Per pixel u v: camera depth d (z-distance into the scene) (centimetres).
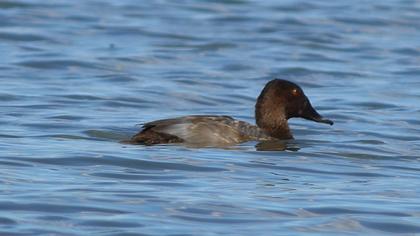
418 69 2386
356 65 2430
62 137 1619
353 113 1909
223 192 1289
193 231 1126
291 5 3095
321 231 1144
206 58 2466
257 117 1662
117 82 2161
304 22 2877
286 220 1176
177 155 1470
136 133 1672
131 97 2009
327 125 1792
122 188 1291
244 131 1598
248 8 3052
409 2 3188
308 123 1798
